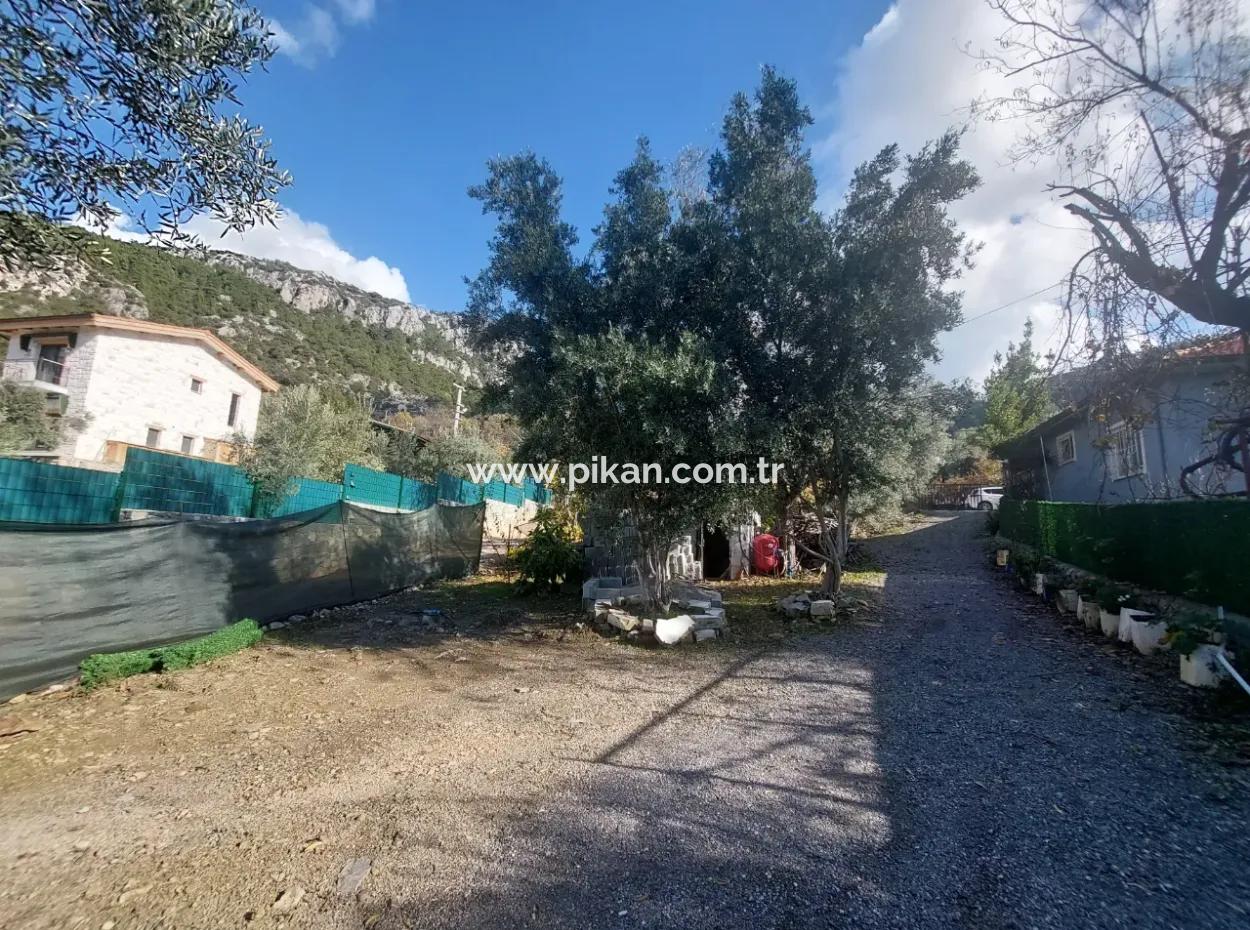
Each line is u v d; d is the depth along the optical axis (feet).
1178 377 14.43
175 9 9.48
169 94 10.46
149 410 66.08
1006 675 17.29
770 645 21.59
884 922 7.07
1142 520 24.57
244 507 41.19
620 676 18.12
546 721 14.35
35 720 14.30
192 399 70.59
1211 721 13.26
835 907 7.37
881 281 22.44
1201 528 20.15
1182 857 8.29
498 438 116.57
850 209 23.25
